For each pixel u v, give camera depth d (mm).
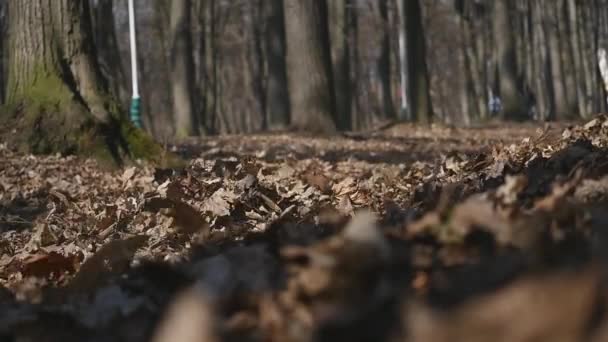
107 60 46594
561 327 1493
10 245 8125
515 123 40688
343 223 3641
